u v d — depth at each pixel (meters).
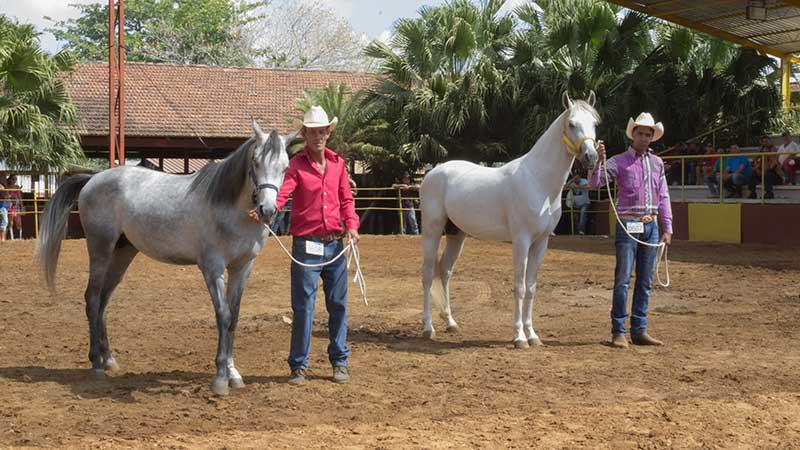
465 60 26.53
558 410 5.55
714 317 9.60
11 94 22.14
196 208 6.16
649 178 7.86
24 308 10.32
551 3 25.97
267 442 4.86
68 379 6.51
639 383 6.34
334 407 5.67
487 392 6.06
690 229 22.00
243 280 6.36
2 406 5.66
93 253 6.68
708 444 4.80
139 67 31.31
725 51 25.64
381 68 26.69
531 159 7.89
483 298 11.43
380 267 15.50
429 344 8.08
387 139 26.16
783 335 8.38
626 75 24.78
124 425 5.22
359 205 26.67
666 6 21.61
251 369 6.91
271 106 30.36
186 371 6.84
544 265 15.60
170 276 13.84
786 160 20.36
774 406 5.63
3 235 22.27
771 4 20.06
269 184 5.68
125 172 6.72
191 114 28.89
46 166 22.84
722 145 24.94
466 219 8.29
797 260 16.08
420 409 5.60
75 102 28.14
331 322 6.46
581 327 9.06
